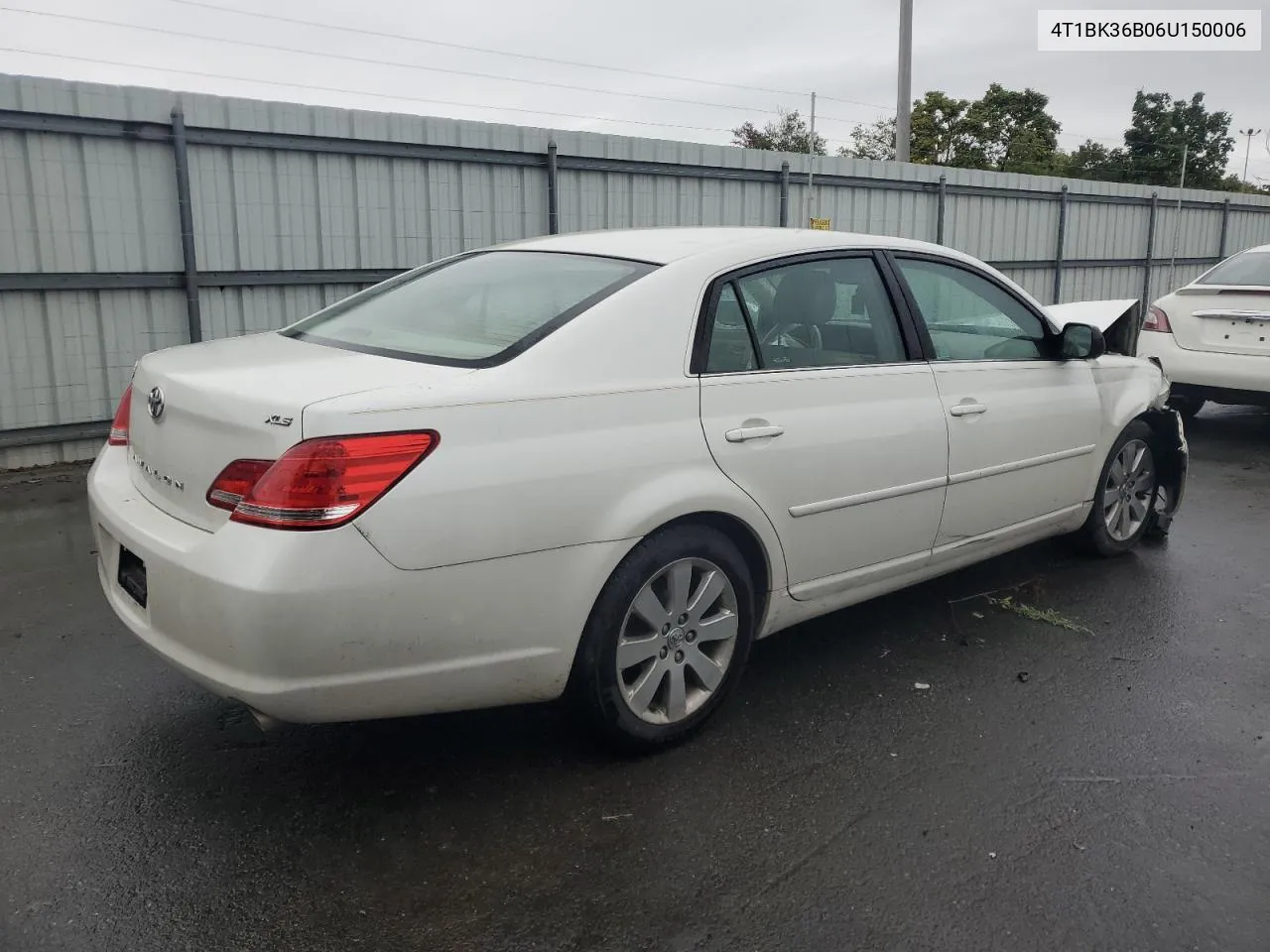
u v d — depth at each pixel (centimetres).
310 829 283
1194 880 266
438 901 254
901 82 1827
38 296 722
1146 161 4900
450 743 330
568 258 353
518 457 275
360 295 392
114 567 306
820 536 354
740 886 261
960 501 406
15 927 240
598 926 246
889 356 385
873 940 242
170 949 235
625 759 321
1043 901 256
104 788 301
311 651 251
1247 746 338
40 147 705
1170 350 857
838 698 367
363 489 252
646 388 305
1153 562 526
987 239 1482
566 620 288
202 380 282
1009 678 387
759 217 1183
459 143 904
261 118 793
